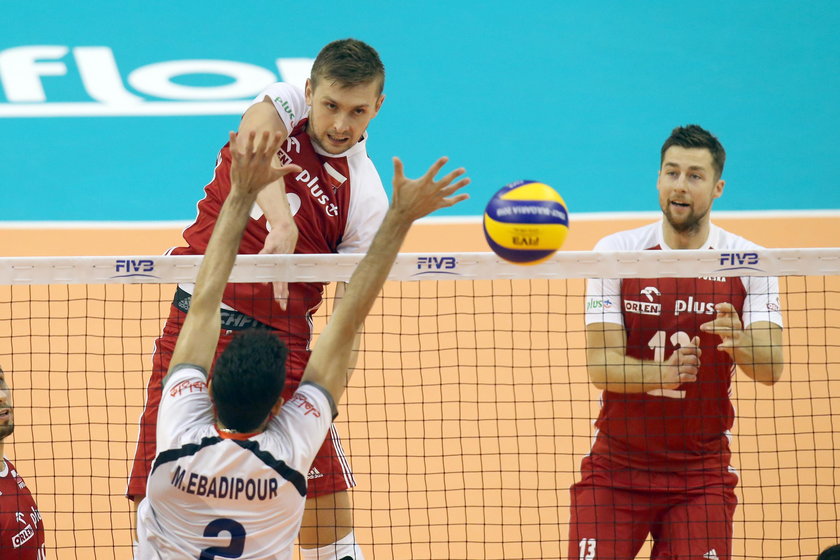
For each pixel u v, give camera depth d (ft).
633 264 71.67
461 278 71.77
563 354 131.23
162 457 52.37
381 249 55.72
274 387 51.65
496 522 99.30
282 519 53.01
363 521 98.99
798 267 71.41
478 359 129.49
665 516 75.31
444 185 54.75
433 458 110.22
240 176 54.95
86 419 115.75
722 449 75.25
